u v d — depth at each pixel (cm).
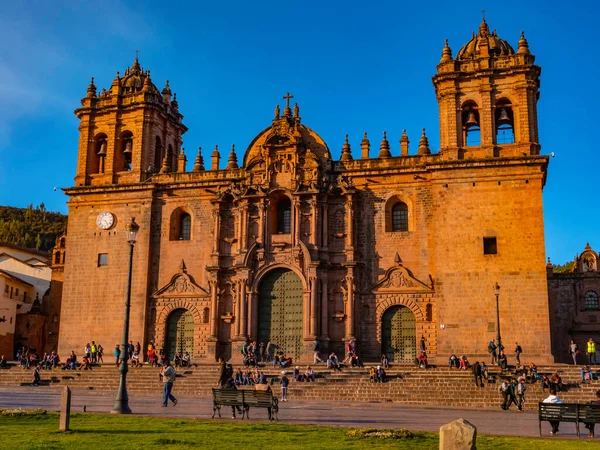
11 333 8575
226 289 6406
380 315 6062
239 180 6638
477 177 5906
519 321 5569
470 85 6162
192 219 6656
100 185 6788
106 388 5331
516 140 6000
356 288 6125
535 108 6081
